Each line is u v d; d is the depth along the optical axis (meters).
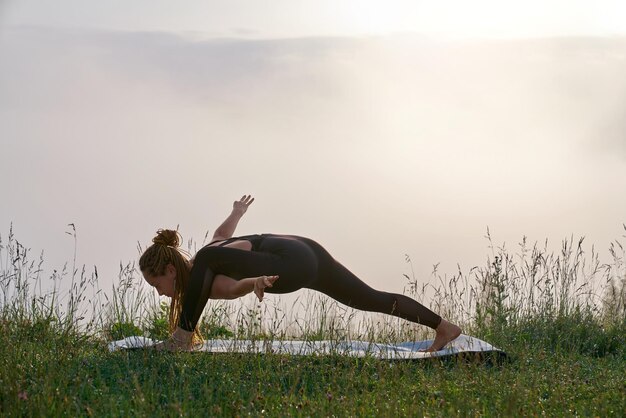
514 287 10.32
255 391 6.55
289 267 7.72
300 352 7.71
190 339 7.71
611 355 8.89
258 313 8.30
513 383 7.09
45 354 7.47
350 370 7.39
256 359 7.55
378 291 8.38
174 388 6.68
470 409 6.25
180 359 7.36
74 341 8.05
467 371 7.37
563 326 9.73
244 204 8.48
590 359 8.72
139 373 7.00
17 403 6.11
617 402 6.59
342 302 8.37
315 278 8.02
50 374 6.64
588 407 6.44
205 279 7.59
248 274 7.65
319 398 6.50
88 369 7.15
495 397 6.67
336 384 6.97
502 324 9.52
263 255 7.72
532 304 10.14
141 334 9.30
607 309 10.23
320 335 8.91
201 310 7.66
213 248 7.65
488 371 7.56
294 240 7.95
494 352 7.95
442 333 8.42
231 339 8.76
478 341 8.37
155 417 5.99
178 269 7.80
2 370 6.93
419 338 9.89
